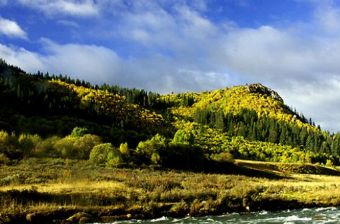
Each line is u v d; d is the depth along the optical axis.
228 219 35.12
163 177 55.53
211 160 83.06
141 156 74.44
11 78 171.50
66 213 33.72
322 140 171.00
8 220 30.84
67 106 141.62
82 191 39.16
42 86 165.00
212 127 178.75
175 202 39.28
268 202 42.66
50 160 67.38
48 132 104.38
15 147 74.56
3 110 121.06
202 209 38.09
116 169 62.97
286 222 33.38
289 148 148.25
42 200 35.66
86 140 76.81
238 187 47.84
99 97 163.38
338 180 80.75
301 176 83.44
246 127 172.00
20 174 49.09
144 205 37.16
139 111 167.25
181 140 104.31
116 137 108.19
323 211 40.72
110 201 37.31
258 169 86.69
